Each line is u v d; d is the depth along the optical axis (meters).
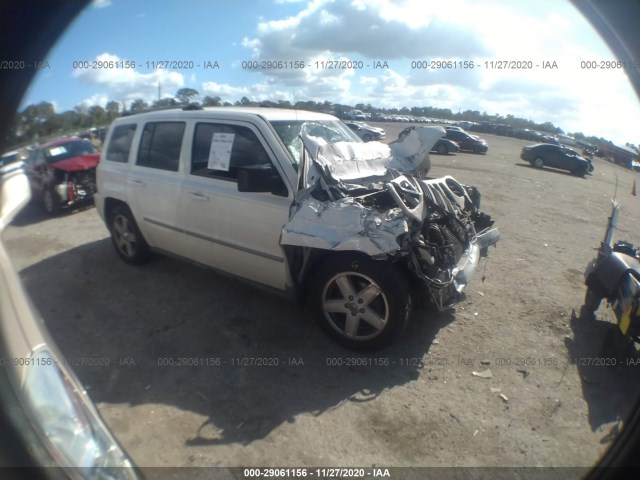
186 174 4.30
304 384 3.18
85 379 3.24
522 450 2.61
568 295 4.75
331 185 3.48
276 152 3.71
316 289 3.56
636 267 3.68
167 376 3.28
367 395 3.07
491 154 28.48
